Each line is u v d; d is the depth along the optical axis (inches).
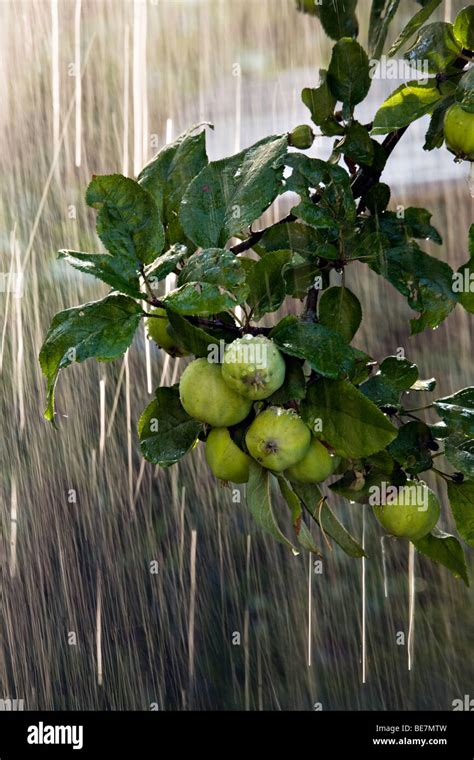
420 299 38.2
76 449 137.9
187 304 31.3
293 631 131.0
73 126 140.2
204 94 136.6
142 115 107.5
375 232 38.7
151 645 135.9
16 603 139.0
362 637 119.0
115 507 137.4
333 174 37.4
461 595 124.9
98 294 139.0
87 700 136.9
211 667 134.0
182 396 33.0
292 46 131.4
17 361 137.6
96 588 138.3
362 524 128.6
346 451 32.0
